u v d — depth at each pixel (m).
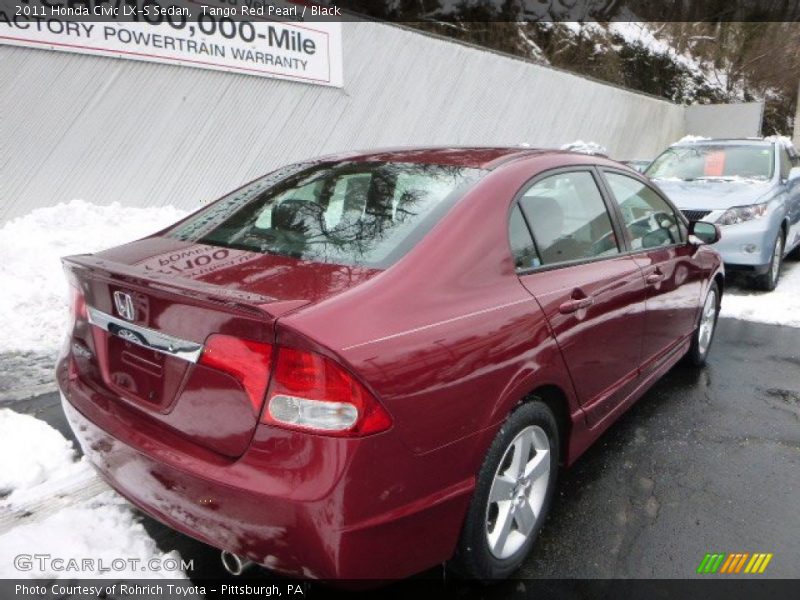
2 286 5.34
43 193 6.67
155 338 2.03
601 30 28.73
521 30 24.50
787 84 35.03
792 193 8.02
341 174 2.89
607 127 16.53
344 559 1.80
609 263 3.07
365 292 2.01
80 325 2.43
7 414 3.57
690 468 3.34
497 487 2.32
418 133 10.78
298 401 1.78
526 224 2.64
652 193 3.87
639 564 2.58
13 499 2.80
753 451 3.54
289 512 1.77
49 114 6.57
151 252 2.47
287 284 2.05
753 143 8.38
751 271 6.84
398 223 2.41
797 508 3.01
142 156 7.34
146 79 7.19
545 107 13.88
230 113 8.02
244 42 7.95
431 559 2.08
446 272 2.23
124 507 2.77
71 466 3.09
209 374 1.92
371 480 1.82
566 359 2.58
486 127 12.30
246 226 2.67
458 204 2.45
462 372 2.07
